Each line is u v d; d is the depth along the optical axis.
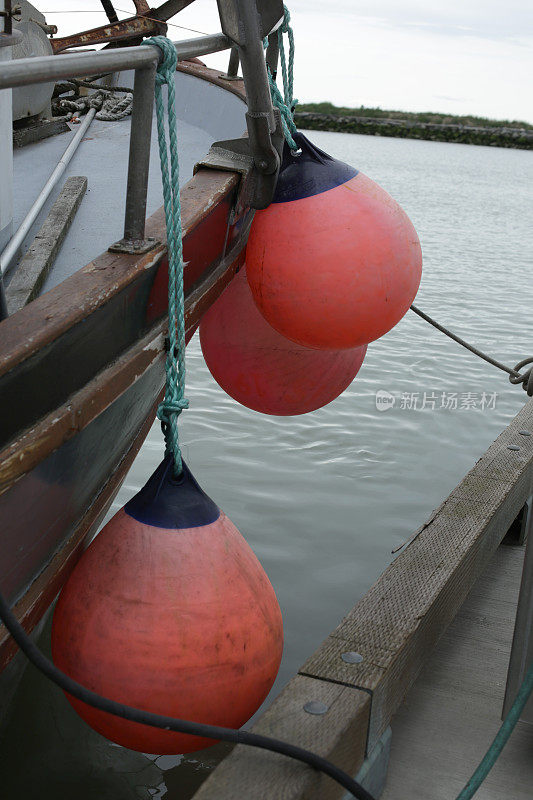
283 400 3.10
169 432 2.27
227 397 7.38
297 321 2.52
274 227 2.48
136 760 3.20
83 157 4.24
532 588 2.48
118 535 2.18
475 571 3.36
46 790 3.01
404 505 5.54
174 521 2.16
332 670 2.40
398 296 2.51
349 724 2.16
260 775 1.98
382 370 8.41
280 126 2.53
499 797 2.49
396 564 3.04
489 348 9.38
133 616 2.06
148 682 2.05
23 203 3.60
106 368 2.20
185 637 2.05
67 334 1.97
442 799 2.48
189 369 8.19
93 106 5.20
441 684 3.00
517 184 33.00
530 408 4.61
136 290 2.28
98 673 2.07
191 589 2.09
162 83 2.17
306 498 5.51
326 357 3.00
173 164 2.19
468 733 2.76
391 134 70.44
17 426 1.87
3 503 1.87
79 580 2.18
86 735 3.32
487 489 3.63
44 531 2.19
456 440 6.73
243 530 5.00
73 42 5.37
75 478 2.29
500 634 3.32
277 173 2.52
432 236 17.97
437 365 8.69
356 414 7.14
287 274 2.45
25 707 3.44
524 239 18.28
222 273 2.93
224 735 1.89
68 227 3.24
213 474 5.76
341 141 57.41
